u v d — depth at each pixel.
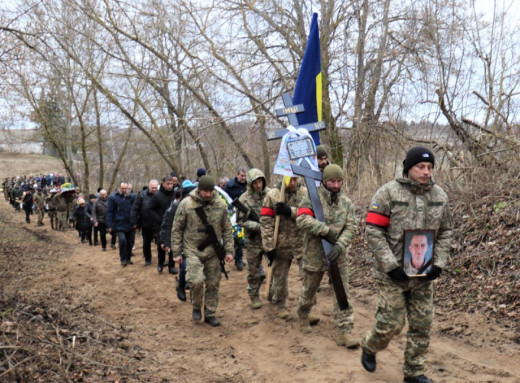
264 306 6.92
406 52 10.74
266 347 5.37
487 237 7.01
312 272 5.36
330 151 11.55
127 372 4.44
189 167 19.00
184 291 7.55
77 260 11.75
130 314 6.75
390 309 3.97
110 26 16.12
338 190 5.14
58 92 23.00
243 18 13.45
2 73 14.66
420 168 3.82
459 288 6.26
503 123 9.14
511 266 6.16
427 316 3.97
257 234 6.77
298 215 5.13
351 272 7.88
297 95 6.27
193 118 13.16
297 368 4.74
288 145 5.51
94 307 6.91
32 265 10.52
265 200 6.16
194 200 6.21
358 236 9.04
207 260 6.26
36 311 5.58
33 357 4.07
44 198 22.70
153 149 20.89
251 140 14.88
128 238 10.90
